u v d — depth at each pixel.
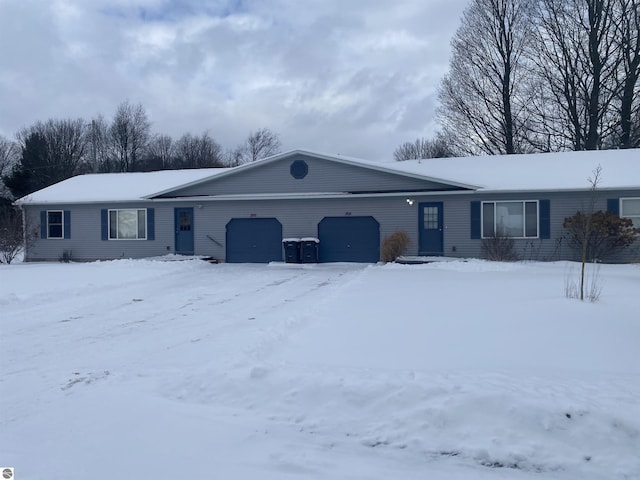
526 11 33.03
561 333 6.78
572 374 5.24
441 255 19.97
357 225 20.88
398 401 4.61
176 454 4.08
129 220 23.06
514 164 21.84
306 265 20.23
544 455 3.95
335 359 6.01
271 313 9.66
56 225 23.80
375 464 3.94
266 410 4.82
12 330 8.41
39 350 7.13
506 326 7.27
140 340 7.67
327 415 4.62
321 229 21.19
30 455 4.07
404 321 7.94
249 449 4.16
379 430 4.36
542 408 4.27
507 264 16.69
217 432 4.44
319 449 4.16
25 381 5.78
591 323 7.23
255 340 7.16
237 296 12.08
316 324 8.02
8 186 43.47
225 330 8.23
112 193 23.78
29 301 11.26
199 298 11.82
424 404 4.52
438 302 9.54
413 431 4.30
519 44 33.56
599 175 18.84
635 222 18.19
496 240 18.80
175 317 9.49
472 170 21.62
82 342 7.58
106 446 4.22
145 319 9.32
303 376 5.17
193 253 22.36
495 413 4.32
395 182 20.31
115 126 56.59
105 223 23.23
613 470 3.80
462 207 19.78
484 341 6.57
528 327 7.15
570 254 18.66
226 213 22.05
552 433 4.11
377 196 20.42
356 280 13.77
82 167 52.09
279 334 7.36
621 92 30.30
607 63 30.78
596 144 31.14
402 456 4.05
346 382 4.94
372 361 5.89
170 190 22.02
